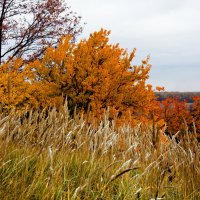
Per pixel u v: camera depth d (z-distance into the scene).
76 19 17.61
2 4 15.97
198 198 3.91
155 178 3.95
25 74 11.11
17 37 16.47
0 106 4.50
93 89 10.73
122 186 3.65
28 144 4.12
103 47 11.77
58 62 11.49
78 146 4.38
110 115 10.40
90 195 3.49
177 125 16.80
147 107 11.48
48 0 16.61
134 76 11.41
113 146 4.56
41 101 11.18
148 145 4.58
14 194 2.92
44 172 3.54
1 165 3.39
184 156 4.31
